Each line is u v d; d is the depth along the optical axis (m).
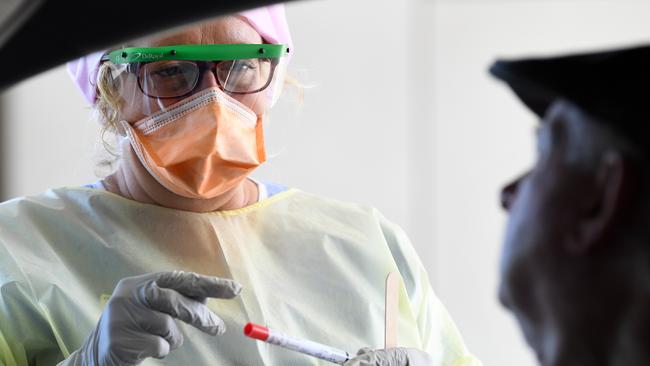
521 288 0.61
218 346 1.75
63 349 1.72
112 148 1.92
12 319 1.72
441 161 4.14
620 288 0.57
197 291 1.58
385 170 4.21
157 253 1.84
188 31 1.74
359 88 4.21
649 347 0.56
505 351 4.07
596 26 3.97
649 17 3.94
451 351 2.06
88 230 1.85
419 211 4.15
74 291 1.77
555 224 0.59
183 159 1.74
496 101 4.08
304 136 4.17
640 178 0.56
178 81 1.73
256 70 1.79
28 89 4.12
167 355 1.72
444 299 4.11
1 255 1.76
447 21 4.11
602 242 0.57
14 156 4.12
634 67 0.58
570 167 0.59
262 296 1.84
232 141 1.76
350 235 2.01
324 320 1.86
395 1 4.16
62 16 0.43
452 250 4.12
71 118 4.14
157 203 1.91
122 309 1.57
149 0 0.42
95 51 0.45
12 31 0.43
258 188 2.05
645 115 0.56
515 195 0.65
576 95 0.58
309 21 4.19
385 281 1.95
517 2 4.04
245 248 1.91
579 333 0.58
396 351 1.70
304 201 2.08
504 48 4.06
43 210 1.87
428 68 4.14
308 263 1.93
